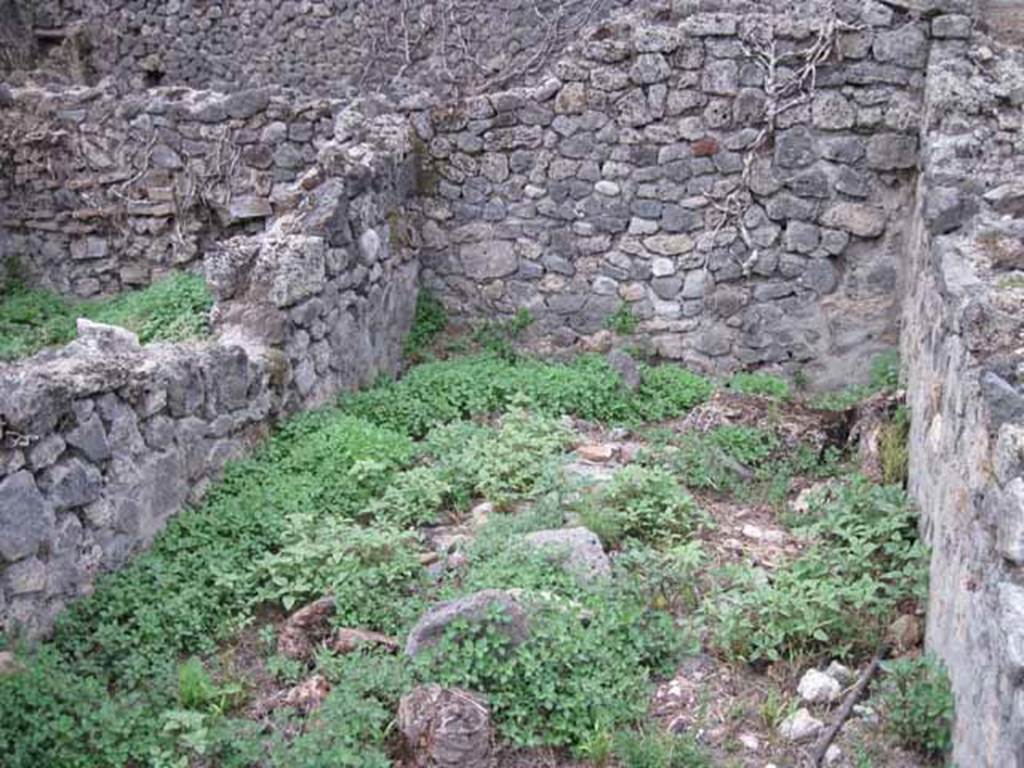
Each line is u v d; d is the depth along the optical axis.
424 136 8.29
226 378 5.80
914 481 5.56
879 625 4.64
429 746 3.87
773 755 3.99
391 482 5.93
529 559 4.95
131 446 4.99
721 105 7.77
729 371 8.13
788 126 7.70
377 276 7.65
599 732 3.96
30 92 9.11
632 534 5.51
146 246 9.10
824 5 7.62
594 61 7.90
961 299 4.47
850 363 7.93
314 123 8.54
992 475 3.36
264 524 5.28
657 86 7.82
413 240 8.35
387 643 4.49
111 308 8.56
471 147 8.24
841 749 3.96
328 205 6.92
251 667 4.49
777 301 7.98
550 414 7.09
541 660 4.16
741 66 7.67
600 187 8.09
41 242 9.28
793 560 5.22
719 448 6.54
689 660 4.51
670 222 8.03
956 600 3.83
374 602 4.73
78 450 4.67
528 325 8.41
